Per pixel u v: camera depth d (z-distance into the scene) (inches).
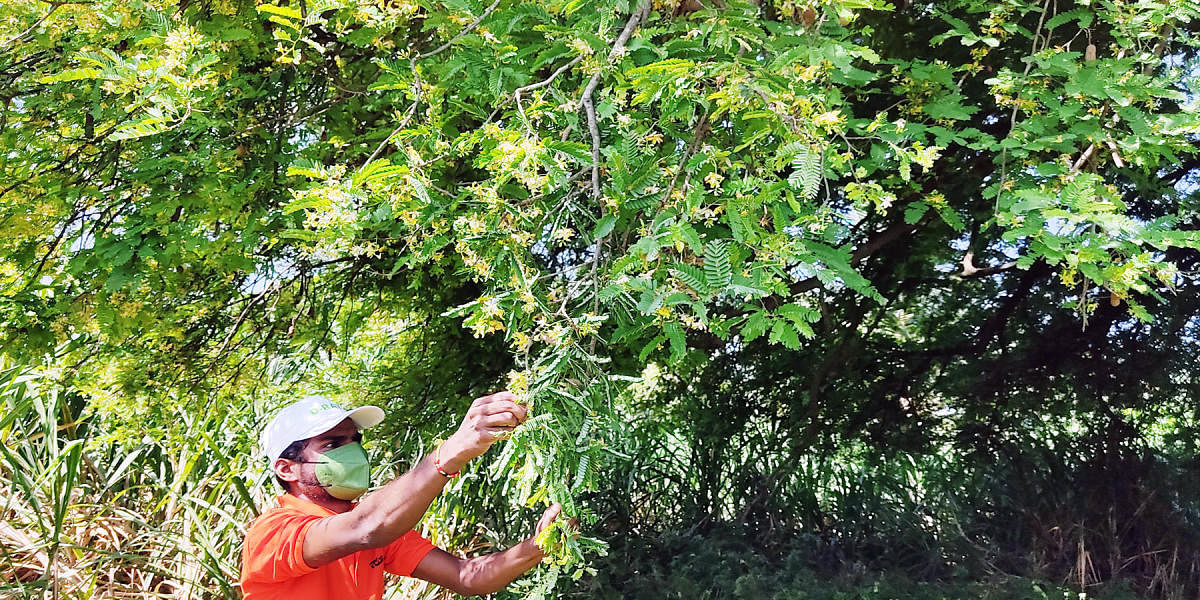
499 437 69.6
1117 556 216.8
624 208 79.4
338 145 124.7
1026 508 227.6
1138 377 225.5
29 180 136.1
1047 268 217.5
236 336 178.2
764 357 239.0
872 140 109.9
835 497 236.5
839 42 87.2
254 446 184.7
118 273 123.9
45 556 164.7
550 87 88.4
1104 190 99.7
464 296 186.5
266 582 78.2
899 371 242.5
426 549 88.1
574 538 76.4
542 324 78.1
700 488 233.1
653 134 85.7
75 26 117.4
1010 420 237.9
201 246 128.9
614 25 90.4
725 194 78.5
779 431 242.5
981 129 163.0
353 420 85.4
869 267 219.9
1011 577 202.4
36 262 142.6
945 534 225.0
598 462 81.4
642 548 205.0
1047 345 232.8
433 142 89.6
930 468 241.1
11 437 172.9
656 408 238.8
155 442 181.6
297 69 136.3
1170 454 224.5
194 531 172.7
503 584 86.8
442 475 70.0
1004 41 152.7
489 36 87.8
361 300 193.2
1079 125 107.3
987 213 170.7
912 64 124.6
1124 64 107.3
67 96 129.9
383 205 83.7
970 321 240.1
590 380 79.2
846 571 207.2
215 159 129.5
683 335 79.7
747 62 79.9
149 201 130.4
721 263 73.6
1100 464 226.1
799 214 83.0
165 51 86.7
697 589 187.3
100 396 168.1
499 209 80.7
